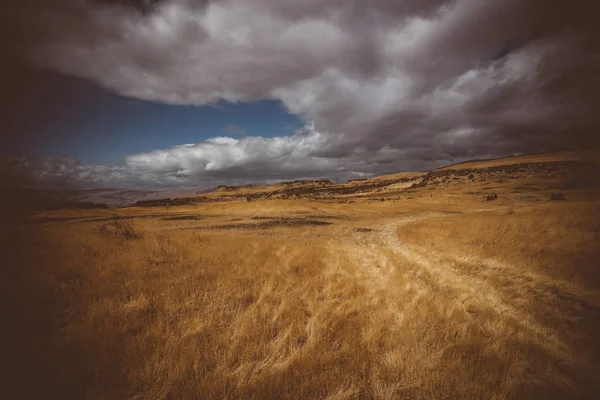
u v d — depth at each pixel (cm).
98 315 414
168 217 3241
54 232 1024
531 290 569
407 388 277
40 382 269
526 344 359
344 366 317
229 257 852
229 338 369
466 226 1488
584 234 952
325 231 1959
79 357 309
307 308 482
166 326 394
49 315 390
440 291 588
